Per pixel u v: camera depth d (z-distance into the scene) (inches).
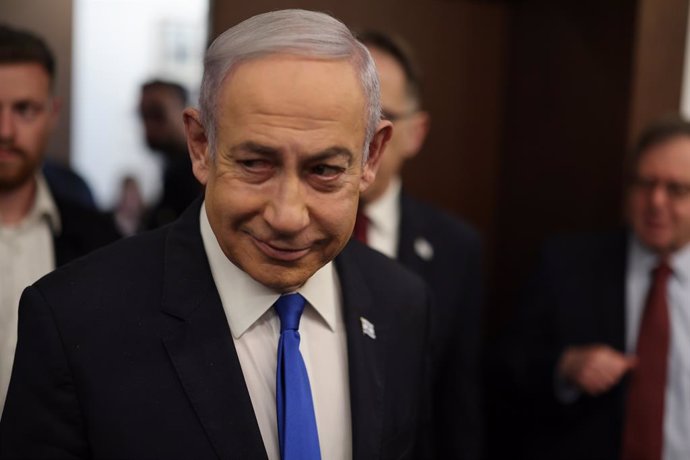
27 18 92.6
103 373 29.3
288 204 26.9
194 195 81.7
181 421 29.5
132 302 30.8
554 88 80.4
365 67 28.6
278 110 26.0
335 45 27.0
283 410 30.9
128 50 135.3
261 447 29.9
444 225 61.0
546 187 81.9
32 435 28.7
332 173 27.7
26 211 51.5
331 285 35.4
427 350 40.2
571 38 77.8
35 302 29.9
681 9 70.4
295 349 31.8
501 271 90.0
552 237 67.4
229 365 30.6
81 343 29.4
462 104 86.3
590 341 60.8
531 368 62.2
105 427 28.9
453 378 58.7
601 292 61.5
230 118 26.8
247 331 32.4
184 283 31.7
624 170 70.6
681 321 58.4
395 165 55.2
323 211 28.0
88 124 134.7
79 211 54.2
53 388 29.0
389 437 35.1
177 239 33.0
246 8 74.6
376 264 39.4
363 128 28.4
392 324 37.2
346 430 33.7
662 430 56.4
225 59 27.2
